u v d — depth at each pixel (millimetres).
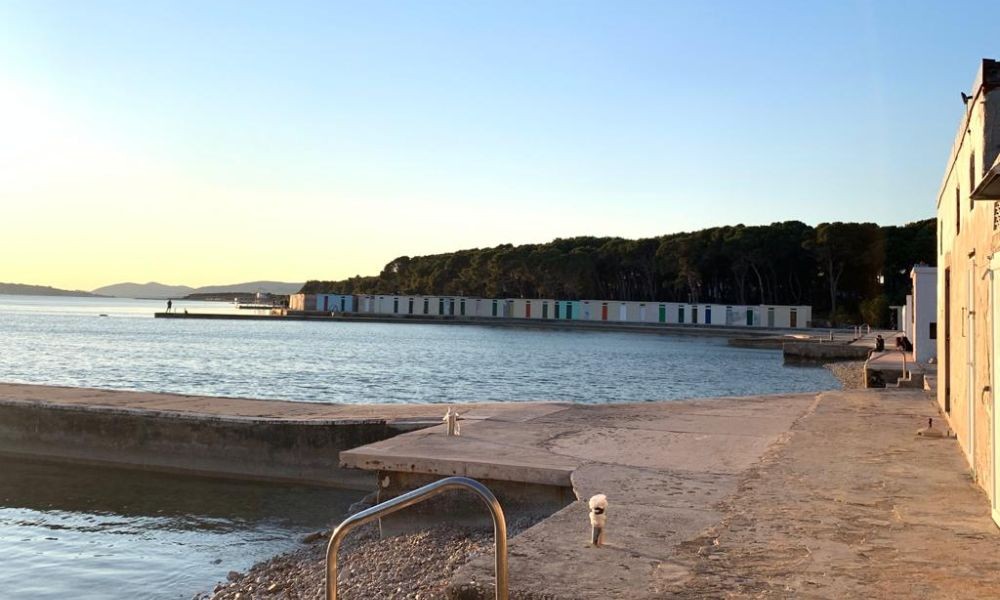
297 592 8305
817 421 12625
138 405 16500
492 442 11141
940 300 14016
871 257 89312
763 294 101062
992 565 5457
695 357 56000
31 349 57531
